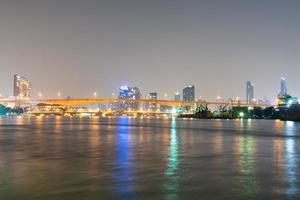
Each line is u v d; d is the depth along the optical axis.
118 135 94.56
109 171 37.94
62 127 141.62
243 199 27.19
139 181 32.94
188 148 61.62
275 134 103.94
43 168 39.72
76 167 40.41
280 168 40.34
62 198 27.31
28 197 27.55
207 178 34.38
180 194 28.53
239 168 40.25
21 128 131.62
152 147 63.09
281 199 27.22
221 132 112.69
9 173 36.72
